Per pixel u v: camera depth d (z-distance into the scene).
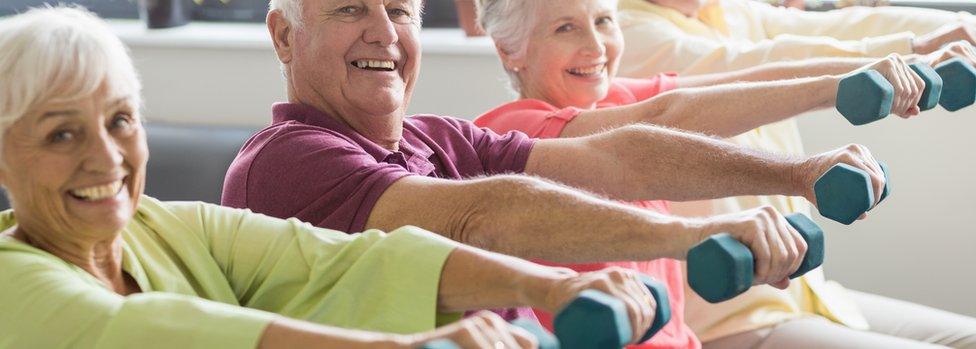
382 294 1.24
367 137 1.83
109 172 1.20
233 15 3.47
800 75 2.27
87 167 1.19
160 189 2.98
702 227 1.32
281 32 1.85
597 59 2.25
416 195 1.56
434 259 1.22
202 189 2.96
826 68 2.24
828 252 3.14
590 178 1.87
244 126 3.22
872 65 1.77
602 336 1.00
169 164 2.99
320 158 1.65
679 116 2.02
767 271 1.25
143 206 1.35
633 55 2.67
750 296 2.25
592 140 1.90
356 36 1.79
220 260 1.36
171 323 1.09
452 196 1.54
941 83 1.82
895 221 3.07
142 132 1.24
